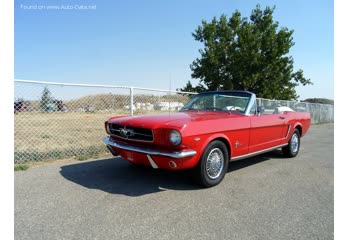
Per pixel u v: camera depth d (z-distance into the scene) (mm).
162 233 2619
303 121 6773
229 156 4383
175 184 4164
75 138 8867
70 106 6203
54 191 3742
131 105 6910
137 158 3889
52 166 5102
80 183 4121
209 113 4750
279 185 4246
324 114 22609
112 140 4371
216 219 2955
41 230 2646
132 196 3613
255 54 20562
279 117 5645
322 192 3922
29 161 5367
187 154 3523
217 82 22328
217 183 4141
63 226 2732
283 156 6562
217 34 22969
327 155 6969
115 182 4207
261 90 21219
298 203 3479
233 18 22812
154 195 3668
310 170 5254
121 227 2730
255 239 2543
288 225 2846
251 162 5953
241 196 3701
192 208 3246
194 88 23781
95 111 6691
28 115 5668
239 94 5238
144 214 3049
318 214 3137
